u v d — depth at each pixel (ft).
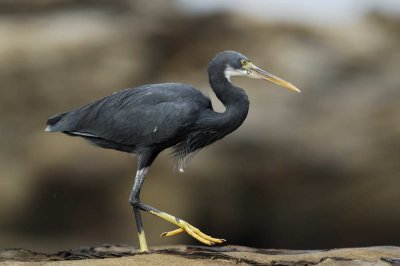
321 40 64.49
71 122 27.66
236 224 58.34
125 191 58.08
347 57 62.39
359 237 57.47
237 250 27.68
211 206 57.98
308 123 57.72
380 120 57.00
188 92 26.99
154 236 57.11
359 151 56.29
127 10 65.26
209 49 64.49
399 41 64.44
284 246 58.54
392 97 58.23
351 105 58.18
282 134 57.21
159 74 62.64
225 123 27.12
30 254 27.45
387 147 56.13
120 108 27.04
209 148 57.72
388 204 55.98
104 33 61.57
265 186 57.36
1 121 58.39
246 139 57.36
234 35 65.16
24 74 58.80
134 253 25.36
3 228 57.98
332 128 57.31
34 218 58.29
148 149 26.91
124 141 27.07
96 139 27.68
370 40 64.28
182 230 26.00
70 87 59.06
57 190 58.13
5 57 59.00
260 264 23.95
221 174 57.36
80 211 58.13
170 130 26.50
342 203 56.85
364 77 60.95
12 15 64.03
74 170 57.77
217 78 27.37
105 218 58.18
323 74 60.75
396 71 61.00
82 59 59.82
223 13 66.18
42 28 61.93
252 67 27.53
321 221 57.36
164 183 57.77
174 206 57.21
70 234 58.18
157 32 63.77
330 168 56.59
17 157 57.88
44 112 58.65
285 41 64.28
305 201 57.11
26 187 57.77
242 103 27.27
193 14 65.87
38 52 59.41
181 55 64.13
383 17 66.59
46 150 57.93
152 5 65.72
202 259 24.16
